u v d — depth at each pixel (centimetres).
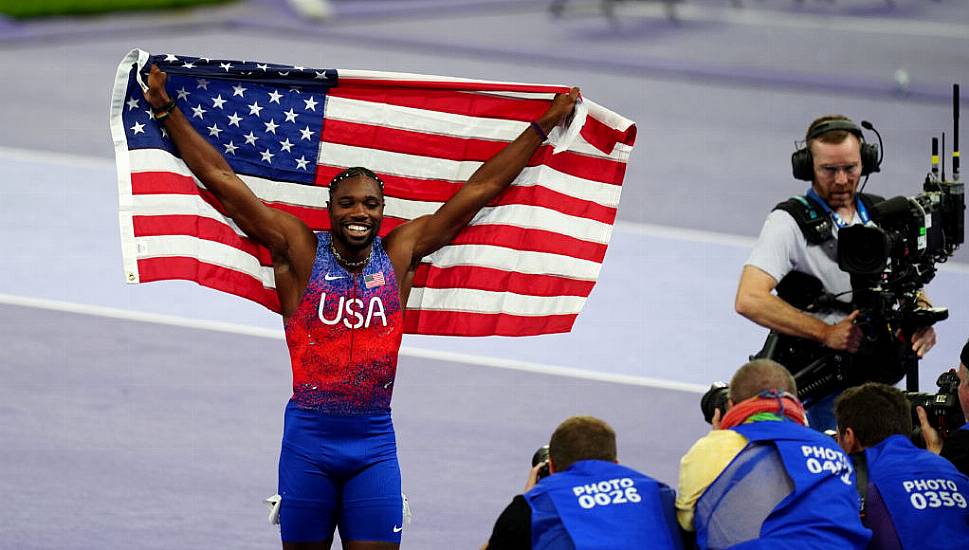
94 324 3353
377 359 1892
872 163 2183
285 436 1912
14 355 3112
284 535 1923
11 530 2281
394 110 2070
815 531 1596
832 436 1956
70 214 4247
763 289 2150
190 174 1969
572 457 1681
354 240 1872
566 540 1598
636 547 1596
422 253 1981
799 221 2159
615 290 3797
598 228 2133
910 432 1811
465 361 3247
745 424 1688
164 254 1961
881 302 2116
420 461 2661
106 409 2836
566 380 3150
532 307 2123
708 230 4403
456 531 2375
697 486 1650
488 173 2011
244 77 2000
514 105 2083
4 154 4859
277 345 3297
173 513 2394
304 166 2070
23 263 3772
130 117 1945
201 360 3158
